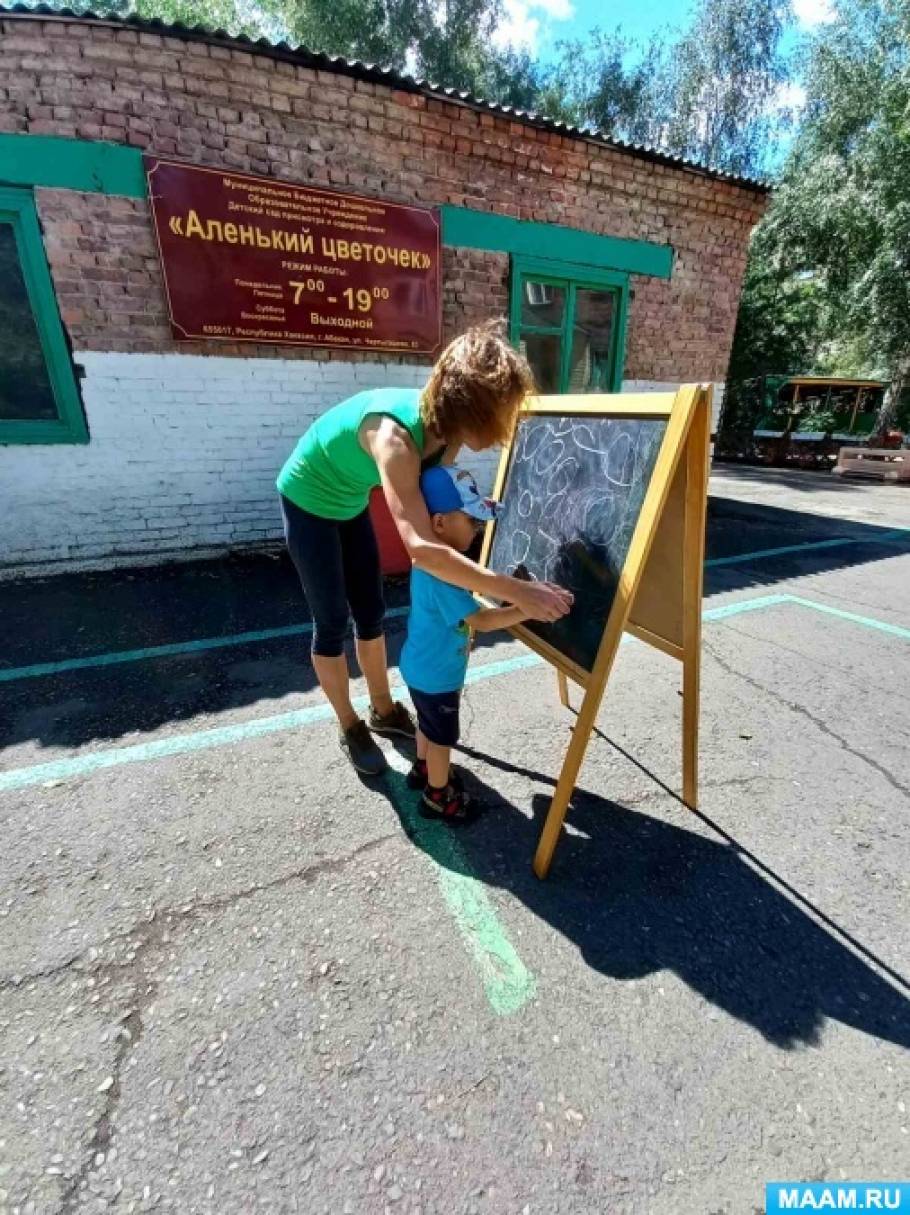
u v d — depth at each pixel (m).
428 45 15.01
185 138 4.10
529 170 5.49
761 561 5.56
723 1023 1.45
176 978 1.53
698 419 1.62
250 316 4.57
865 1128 1.25
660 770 2.43
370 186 4.78
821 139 14.84
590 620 1.77
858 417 15.28
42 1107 1.25
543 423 2.20
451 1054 1.37
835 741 2.65
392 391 1.74
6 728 2.60
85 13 3.64
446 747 1.95
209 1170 1.16
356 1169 1.16
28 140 3.78
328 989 1.51
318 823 2.07
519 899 1.79
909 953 1.65
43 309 4.07
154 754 2.43
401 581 4.62
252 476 5.00
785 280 15.71
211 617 3.81
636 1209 1.11
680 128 17.56
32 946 1.60
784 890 1.86
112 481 4.54
